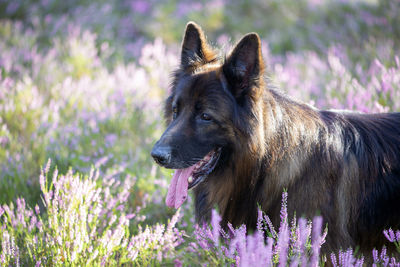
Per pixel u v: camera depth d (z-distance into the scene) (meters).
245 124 5.49
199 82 5.70
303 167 5.57
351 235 5.89
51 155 8.65
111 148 9.52
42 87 12.07
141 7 19.92
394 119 6.31
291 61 14.10
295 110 5.83
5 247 5.36
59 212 5.96
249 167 5.65
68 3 19.17
